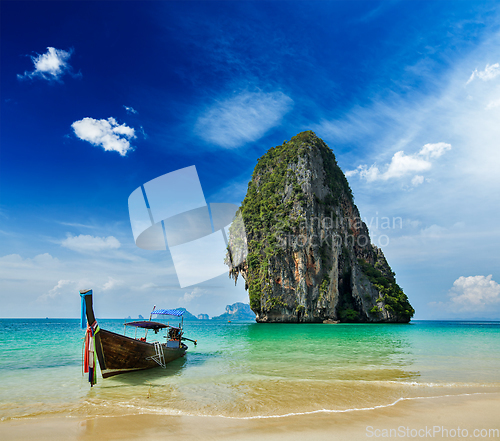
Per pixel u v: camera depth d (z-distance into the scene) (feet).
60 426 22.75
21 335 116.47
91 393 33.42
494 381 38.34
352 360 55.26
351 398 30.71
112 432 21.52
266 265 233.76
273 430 21.91
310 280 228.02
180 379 39.88
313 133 304.50
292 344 82.89
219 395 32.19
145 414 25.82
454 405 28.07
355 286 240.94
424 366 49.06
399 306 239.71
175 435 20.97
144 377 41.11
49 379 40.19
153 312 54.24
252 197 290.15
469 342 88.94
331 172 297.74
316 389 34.45
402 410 26.63
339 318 233.55
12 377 41.39
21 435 20.90
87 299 37.01
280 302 224.33
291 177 265.34
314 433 21.22
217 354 63.00
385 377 40.81
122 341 40.29
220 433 21.34
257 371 45.24
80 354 61.36
